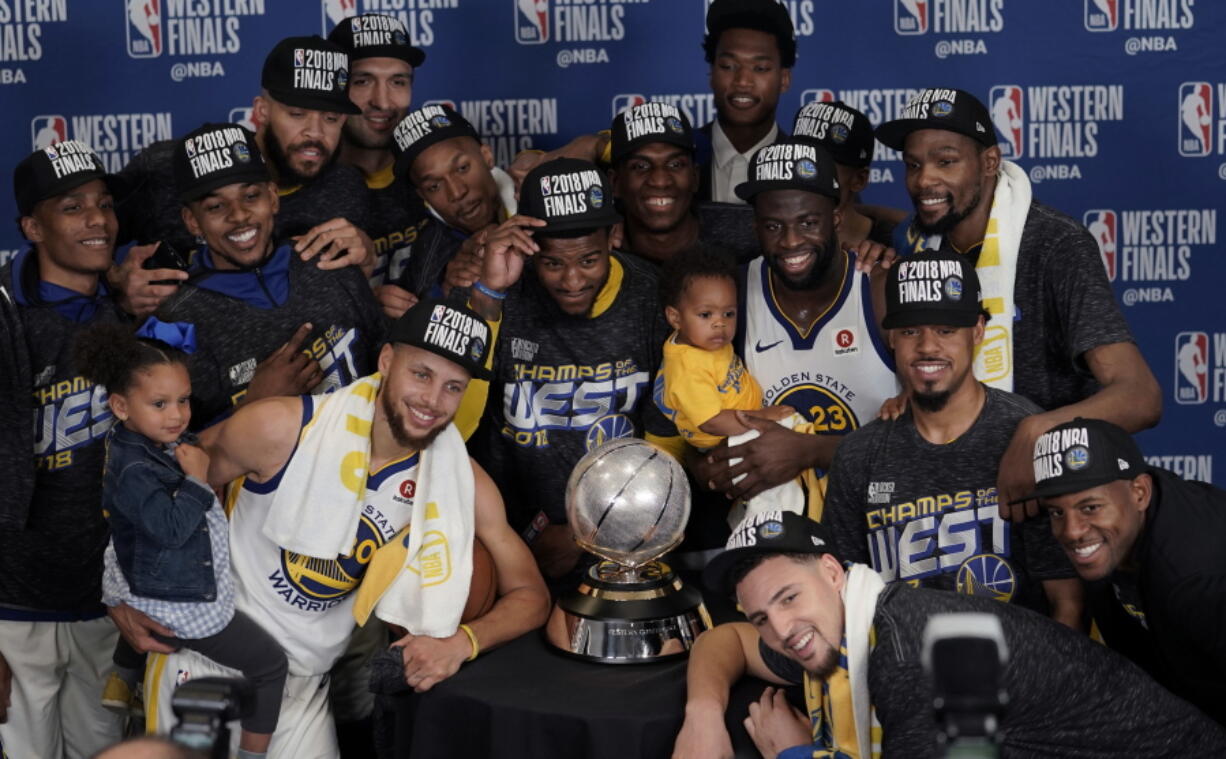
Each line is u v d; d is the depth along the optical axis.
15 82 4.62
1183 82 4.58
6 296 3.34
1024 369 3.37
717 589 2.62
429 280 3.92
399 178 4.08
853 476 2.98
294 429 2.86
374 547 2.94
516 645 2.98
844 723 2.51
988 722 1.31
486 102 4.67
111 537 2.87
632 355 3.42
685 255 3.30
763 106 4.14
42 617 3.50
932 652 1.34
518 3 4.62
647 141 3.69
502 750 2.68
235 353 3.40
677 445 3.44
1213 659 2.54
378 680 2.87
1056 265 3.29
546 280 3.31
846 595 2.46
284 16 4.61
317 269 3.51
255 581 2.95
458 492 2.93
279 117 3.75
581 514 2.86
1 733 3.53
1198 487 2.66
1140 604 2.69
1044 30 4.57
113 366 2.82
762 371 3.43
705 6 4.60
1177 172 4.62
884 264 3.37
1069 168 4.64
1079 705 2.39
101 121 4.64
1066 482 2.60
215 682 1.64
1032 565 2.85
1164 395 4.72
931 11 4.58
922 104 3.32
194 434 2.96
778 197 3.25
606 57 4.64
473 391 3.34
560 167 3.29
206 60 4.62
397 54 4.07
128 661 3.33
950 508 2.89
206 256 3.54
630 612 2.88
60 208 3.37
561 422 3.40
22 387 3.33
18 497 3.32
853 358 3.36
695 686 2.65
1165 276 4.67
